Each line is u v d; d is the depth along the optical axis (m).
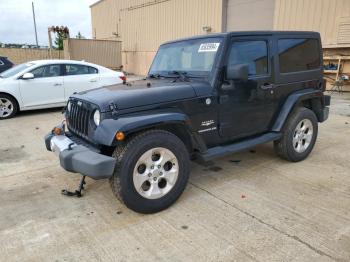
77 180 4.16
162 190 3.28
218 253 2.61
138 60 23.78
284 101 4.45
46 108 8.81
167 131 3.30
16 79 8.05
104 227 3.03
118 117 3.03
